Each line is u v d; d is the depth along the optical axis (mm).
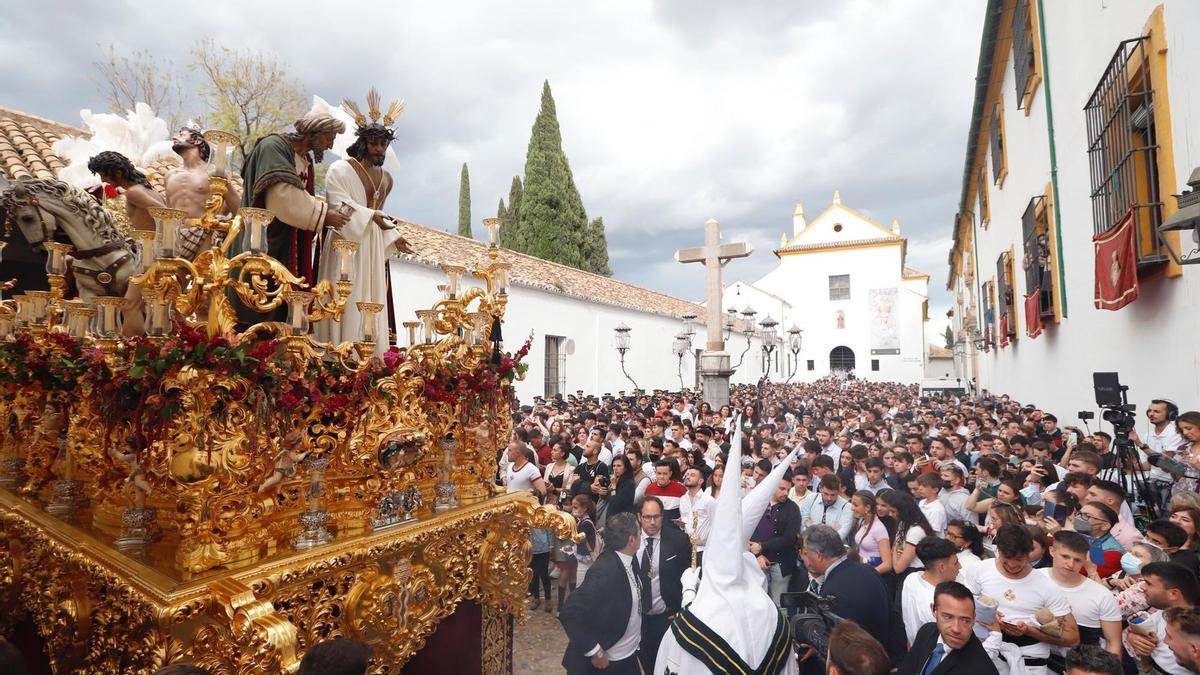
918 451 8438
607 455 9078
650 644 4465
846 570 3918
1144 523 5496
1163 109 5766
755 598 3021
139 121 4984
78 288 3893
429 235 15742
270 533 2785
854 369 48469
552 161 34438
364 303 3129
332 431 2996
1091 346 8664
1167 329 6148
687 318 21062
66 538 2848
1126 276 6297
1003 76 14508
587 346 20594
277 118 20688
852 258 48375
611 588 3936
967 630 2799
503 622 4121
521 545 4125
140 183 3875
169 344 2434
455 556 3564
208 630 2361
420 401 3361
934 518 5547
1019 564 3533
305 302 2979
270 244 3527
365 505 3141
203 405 2424
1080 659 2627
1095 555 4301
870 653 2402
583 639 3836
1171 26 5586
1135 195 6281
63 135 8945
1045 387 12102
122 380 2576
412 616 3223
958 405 18203
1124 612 3492
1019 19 11688
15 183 3699
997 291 17422
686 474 6055
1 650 2092
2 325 4113
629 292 27078
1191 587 3102
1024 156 12570
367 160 4012
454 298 3688
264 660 2199
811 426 11500
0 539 3398
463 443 3885
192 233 3721
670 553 4520
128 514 2615
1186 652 2723
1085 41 8219
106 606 2639
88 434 2926
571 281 21922
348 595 2908
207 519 2467
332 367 2986
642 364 24672
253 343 2682
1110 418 6043
